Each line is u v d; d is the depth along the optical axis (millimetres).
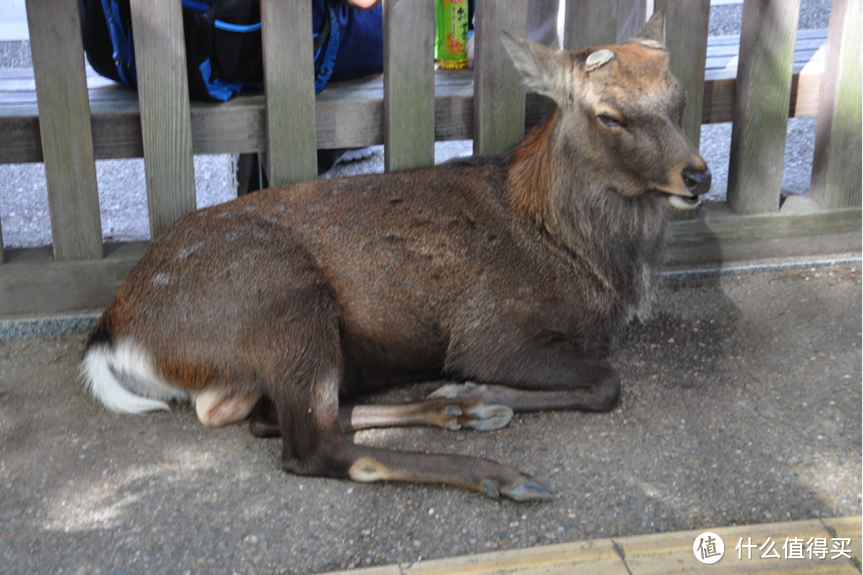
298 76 3705
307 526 2789
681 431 3246
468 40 4633
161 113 3627
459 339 3346
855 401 3389
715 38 5043
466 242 3340
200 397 3262
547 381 3320
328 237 3285
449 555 2662
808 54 4609
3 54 6020
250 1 3752
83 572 2580
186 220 3367
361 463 2957
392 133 3889
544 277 3322
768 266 4371
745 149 4199
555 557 2574
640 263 3410
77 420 3326
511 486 2834
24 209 5074
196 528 2773
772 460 3072
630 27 4719
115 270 3820
